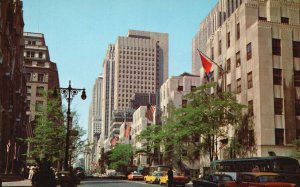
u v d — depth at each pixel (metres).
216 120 51.19
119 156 117.62
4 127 53.38
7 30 51.75
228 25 62.41
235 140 52.84
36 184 13.45
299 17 59.03
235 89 58.19
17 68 67.00
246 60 55.28
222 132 53.56
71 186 30.30
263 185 19.61
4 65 52.03
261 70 51.56
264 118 50.47
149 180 53.91
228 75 61.00
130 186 41.78
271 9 57.56
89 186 40.66
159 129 80.12
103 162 167.62
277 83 52.16
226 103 49.94
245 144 53.34
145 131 82.25
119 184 47.28
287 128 51.16
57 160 56.16
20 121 71.56
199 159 74.88
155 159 93.94
